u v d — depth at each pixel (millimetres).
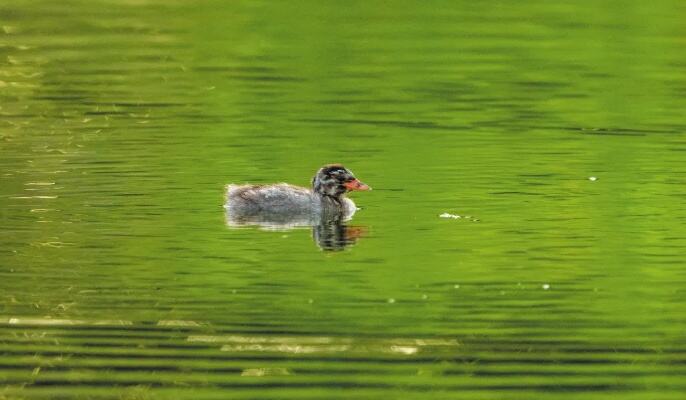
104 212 19031
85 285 15781
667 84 29906
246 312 14922
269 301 15250
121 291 15578
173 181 21016
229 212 19234
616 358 13742
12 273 16172
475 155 22938
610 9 39500
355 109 27094
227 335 14305
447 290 15641
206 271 16344
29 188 20359
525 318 14758
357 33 35906
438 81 30078
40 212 18984
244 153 23141
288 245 17594
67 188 20359
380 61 32375
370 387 13125
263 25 37031
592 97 28438
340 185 19688
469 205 19625
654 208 19312
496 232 18078
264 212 19422
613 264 16562
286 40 35000
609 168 21953
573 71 31391
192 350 13961
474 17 38250
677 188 20547
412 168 22000
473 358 13750
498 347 14016
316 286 15781
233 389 13102
